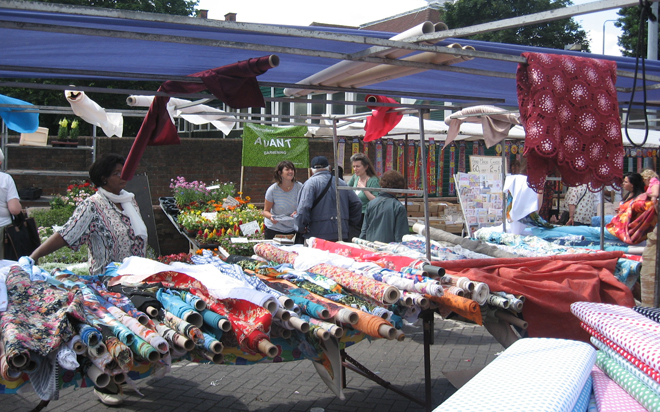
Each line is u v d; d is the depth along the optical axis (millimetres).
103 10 1902
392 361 4840
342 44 2869
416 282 2959
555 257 3832
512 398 1644
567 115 2762
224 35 2674
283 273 3516
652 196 5523
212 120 5840
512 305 3131
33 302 2387
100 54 3062
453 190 10531
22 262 3031
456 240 4570
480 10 23531
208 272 3117
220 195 10352
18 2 1778
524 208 6262
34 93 19094
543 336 3307
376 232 5406
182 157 13047
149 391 4168
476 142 10578
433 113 15445
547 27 23922
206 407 3891
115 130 5855
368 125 4879
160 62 3303
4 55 3064
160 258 4281
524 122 2740
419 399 3658
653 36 8469
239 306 2713
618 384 1949
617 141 2910
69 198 10516
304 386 4312
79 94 4773
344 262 3582
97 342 2123
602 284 3674
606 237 5977
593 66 2900
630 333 1965
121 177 3793
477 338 5480
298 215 5957
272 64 2701
